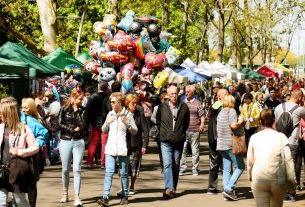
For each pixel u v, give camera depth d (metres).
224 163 13.21
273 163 9.00
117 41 23.53
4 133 8.83
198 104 16.86
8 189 8.77
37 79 22.25
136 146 13.57
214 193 13.84
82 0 53.47
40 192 13.67
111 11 32.47
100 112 17.77
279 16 64.88
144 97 21.86
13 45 21.89
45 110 19.25
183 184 15.27
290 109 13.01
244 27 69.12
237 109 21.53
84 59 31.89
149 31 24.03
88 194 13.52
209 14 51.16
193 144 16.91
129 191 13.73
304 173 17.25
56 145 18.80
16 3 30.50
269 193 9.13
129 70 23.19
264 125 9.28
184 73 35.47
